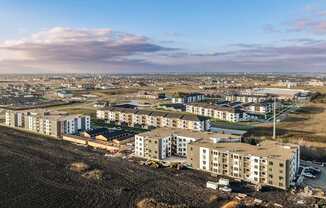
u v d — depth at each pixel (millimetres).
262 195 129625
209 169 157125
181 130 197375
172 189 135875
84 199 125500
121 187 137625
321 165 166500
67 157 180625
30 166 164125
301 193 131375
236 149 153500
